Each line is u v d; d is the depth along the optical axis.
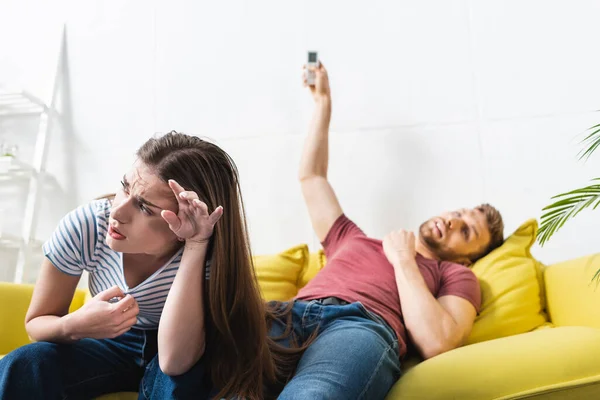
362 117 2.47
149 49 2.72
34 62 2.82
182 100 2.65
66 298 1.31
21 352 1.15
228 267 1.21
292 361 1.33
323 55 2.54
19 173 2.69
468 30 2.43
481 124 2.36
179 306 1.15
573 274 1.73
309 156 2.22
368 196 2.41
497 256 1.87
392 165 2.41
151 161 1.18
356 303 1.45
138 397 1.27
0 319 1.74
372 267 1.72
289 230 2.45
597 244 2.18
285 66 2.57
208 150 1.23
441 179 2.36
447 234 1.94
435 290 1.68
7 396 1.09
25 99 2.78
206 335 1.23
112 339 1.37
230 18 2.66
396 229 2.36
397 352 1.42
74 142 2.72
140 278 1.27
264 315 1.28
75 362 1.24
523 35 2.38
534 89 2.33
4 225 2.69
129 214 1.15
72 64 2.79
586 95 2.28
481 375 1.19
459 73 2.41
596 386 1.14
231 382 1.20
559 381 1.16
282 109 2.54
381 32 2.51
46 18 2.86
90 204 1.30
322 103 2.31
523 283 1.76
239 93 2.60
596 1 2.32
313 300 1.55
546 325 1.72
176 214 1.15
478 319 1.68
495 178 2.31
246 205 2.50
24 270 2.51
